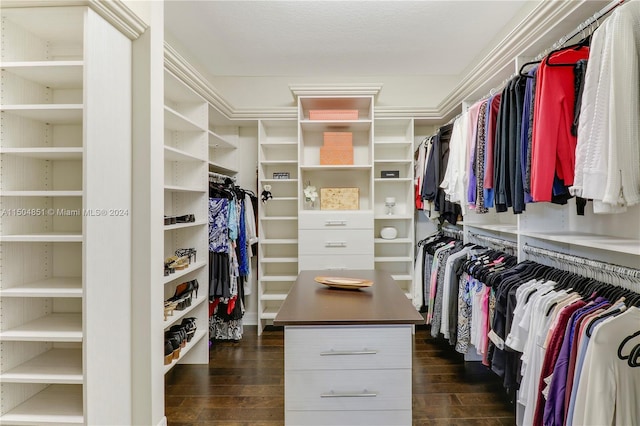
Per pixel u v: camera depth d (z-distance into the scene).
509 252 2.72
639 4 1.25
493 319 2.04
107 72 1.64
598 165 1.25
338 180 3.87
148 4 1.85
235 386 2.48
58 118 1.79
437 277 3.04
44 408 1.63
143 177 1.86
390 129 3.94
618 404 1.22
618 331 1.24
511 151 1.87
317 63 3.55
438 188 3.04
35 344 1.80
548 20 1.79
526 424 1.59
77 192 1.51
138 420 1.85
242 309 3.39
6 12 1.57
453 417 2.07
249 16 2.67
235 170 3.84
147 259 1.85
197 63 3.45
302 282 2.03
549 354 1.46
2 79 1.64
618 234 1.74
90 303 1.52
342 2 2.50
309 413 1.39
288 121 3.67
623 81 1.22
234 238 3.06
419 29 2.87
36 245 1.83
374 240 3.62
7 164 1.67
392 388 1.39
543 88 1.57
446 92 3.88
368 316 1.41
